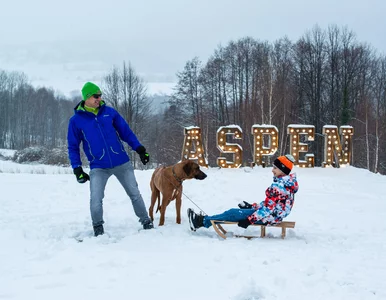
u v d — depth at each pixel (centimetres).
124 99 4012
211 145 3500
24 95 7288
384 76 3841
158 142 4044
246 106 3631
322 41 3622
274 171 571
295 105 3553
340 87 3578
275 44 4088
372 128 3194
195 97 4138
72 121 587
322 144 3391
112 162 588
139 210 612
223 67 4112
